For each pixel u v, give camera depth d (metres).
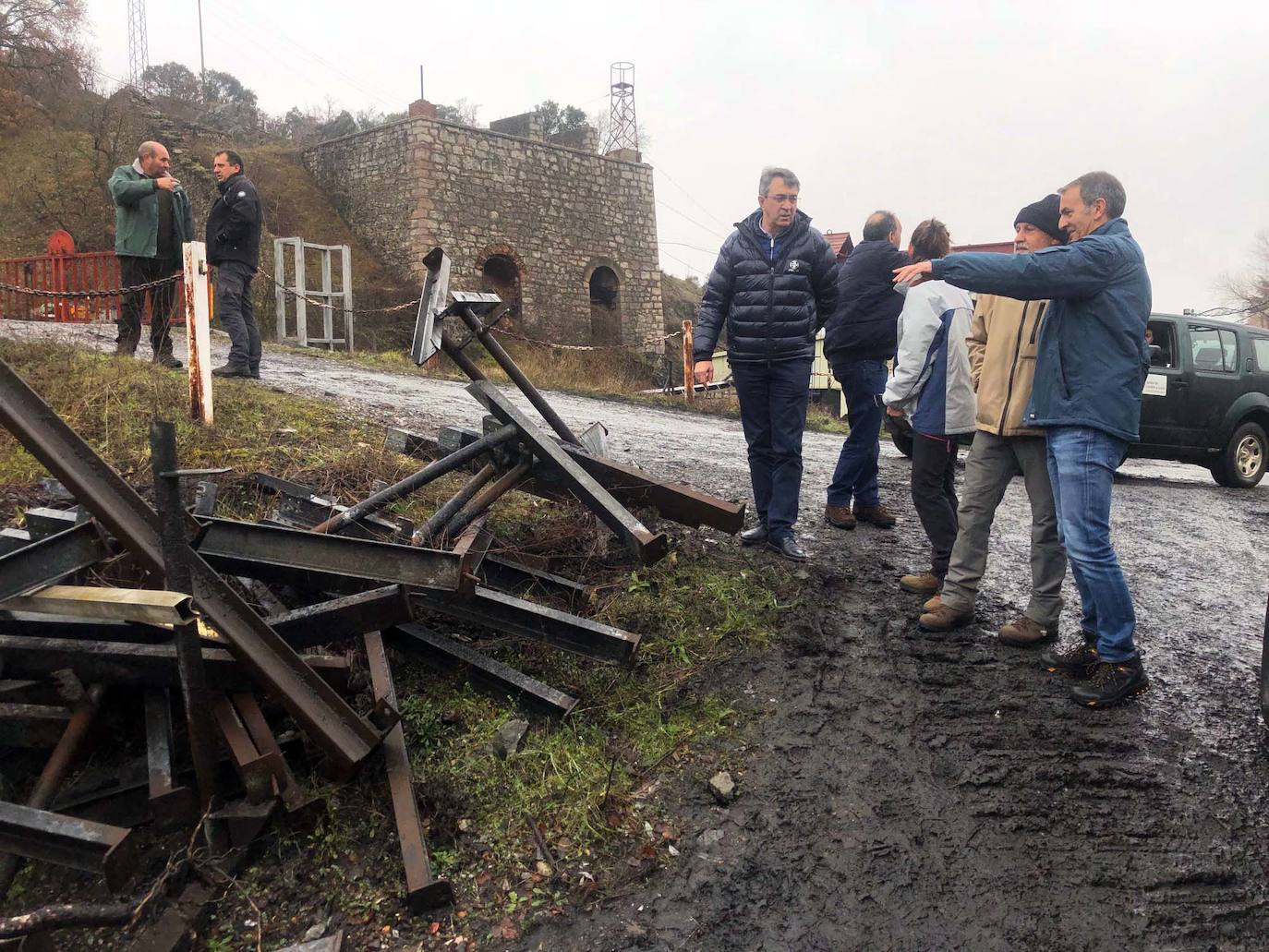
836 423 12.74
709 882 2.50
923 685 3.46
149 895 2.15
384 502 3.57
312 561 2.75
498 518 4.29
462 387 9.94
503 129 29.00
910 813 2.78
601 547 4.14
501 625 3.22
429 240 21.81
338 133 31.38
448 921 2.32
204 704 2.29
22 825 2.05
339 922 2.30
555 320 24.19
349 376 9.27
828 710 3.27
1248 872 2.59
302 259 14.34
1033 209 3.62
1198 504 7.73
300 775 2.64
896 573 4.58
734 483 6.21
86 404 4.86
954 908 2.44
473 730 2.97
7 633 2.60
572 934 2.31
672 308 35.25
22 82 25.12
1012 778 2.94
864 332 5.00
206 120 30.28
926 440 4.14
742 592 4.02
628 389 13.41
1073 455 3.29
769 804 2.79
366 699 2.94
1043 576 3.76
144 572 3.01
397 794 2.54
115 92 25.62
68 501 3.78
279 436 5.04
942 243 4.12
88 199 21.11
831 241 24.25
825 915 2.40
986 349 3.74
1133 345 3.23
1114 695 3.32
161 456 2.18
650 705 3.22
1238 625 4.39
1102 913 2.44
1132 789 2.91
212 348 9.55
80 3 26.66
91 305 12.66
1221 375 8.97
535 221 23.91
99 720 2.60
